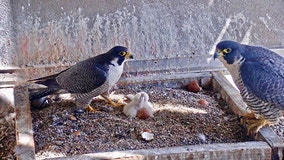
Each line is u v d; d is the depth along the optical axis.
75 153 2.30
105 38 2.82
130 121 2.51
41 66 2.81
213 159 2.24
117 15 2.80
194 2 2.83
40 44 2.78
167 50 2.88
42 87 2.73
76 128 2.47
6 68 2.76
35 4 2.72
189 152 2.22
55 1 2.74
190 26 2.87
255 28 2.90
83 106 2.59
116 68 2.54
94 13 2.78
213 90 2.82
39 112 2.60
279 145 2.26
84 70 2.52
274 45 2.92
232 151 2.24
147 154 2.21
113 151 2.26
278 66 2.34
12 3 2.71
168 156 2.21
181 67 2.91
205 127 2.48
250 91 2.34
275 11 2.88
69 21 2.77
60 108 2.63
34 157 2.22
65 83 2.55
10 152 2.55
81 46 2.81
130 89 2.79
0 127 2.70
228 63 2.39
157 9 2.82
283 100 2.30
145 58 2.88
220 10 2.86
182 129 2.46
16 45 2.76
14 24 2.73
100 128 2.46
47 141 2.39
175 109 2.61
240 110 2.52
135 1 2.79
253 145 2.27
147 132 2.42
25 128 2.38
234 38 2.90
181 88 2.83
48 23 2.76
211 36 2.89
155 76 2.85
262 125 2.38
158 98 2.70
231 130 2.47
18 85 2.74
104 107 2.62
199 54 2.91
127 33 2.83
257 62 2.35
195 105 2.65
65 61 2.82
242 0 2.86
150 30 2.85
